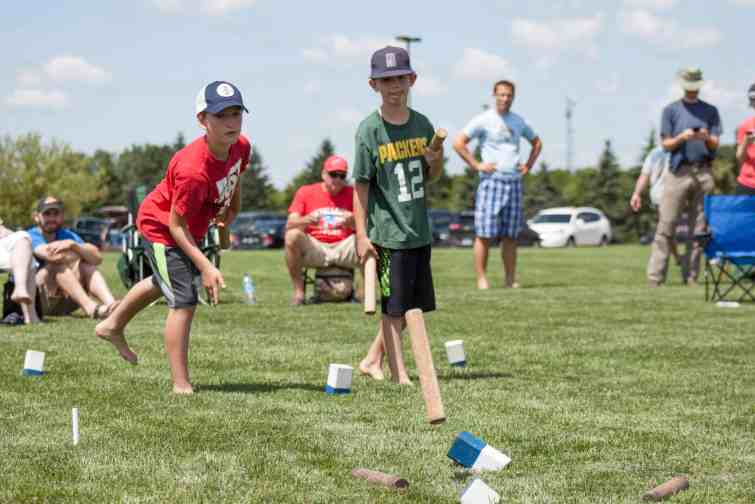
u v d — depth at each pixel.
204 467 4.01
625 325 9.03
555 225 45.34
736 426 4.87
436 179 6.16
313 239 11.25
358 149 6.02
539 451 4.35
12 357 6.96
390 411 5.15
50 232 9.98
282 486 3.73
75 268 9.98
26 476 3.86
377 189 6.07
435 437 4.56
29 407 5.19
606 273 17.91
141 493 3.64
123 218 69.31
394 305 6.09
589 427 4.82
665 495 3.64
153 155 111.25
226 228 6.07
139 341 7.80
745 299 11.72
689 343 7.84
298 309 10.56
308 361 6.92
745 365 6.78
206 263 5.49
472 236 48.31
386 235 6.03
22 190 71.88
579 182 89.69
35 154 72.56
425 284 6.20
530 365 6.77
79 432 4.61
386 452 4.29
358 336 8.28
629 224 76.31
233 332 8.55
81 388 5.74
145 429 4.67
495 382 6.07
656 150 15.42
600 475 3.96
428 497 3.61
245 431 4.64
